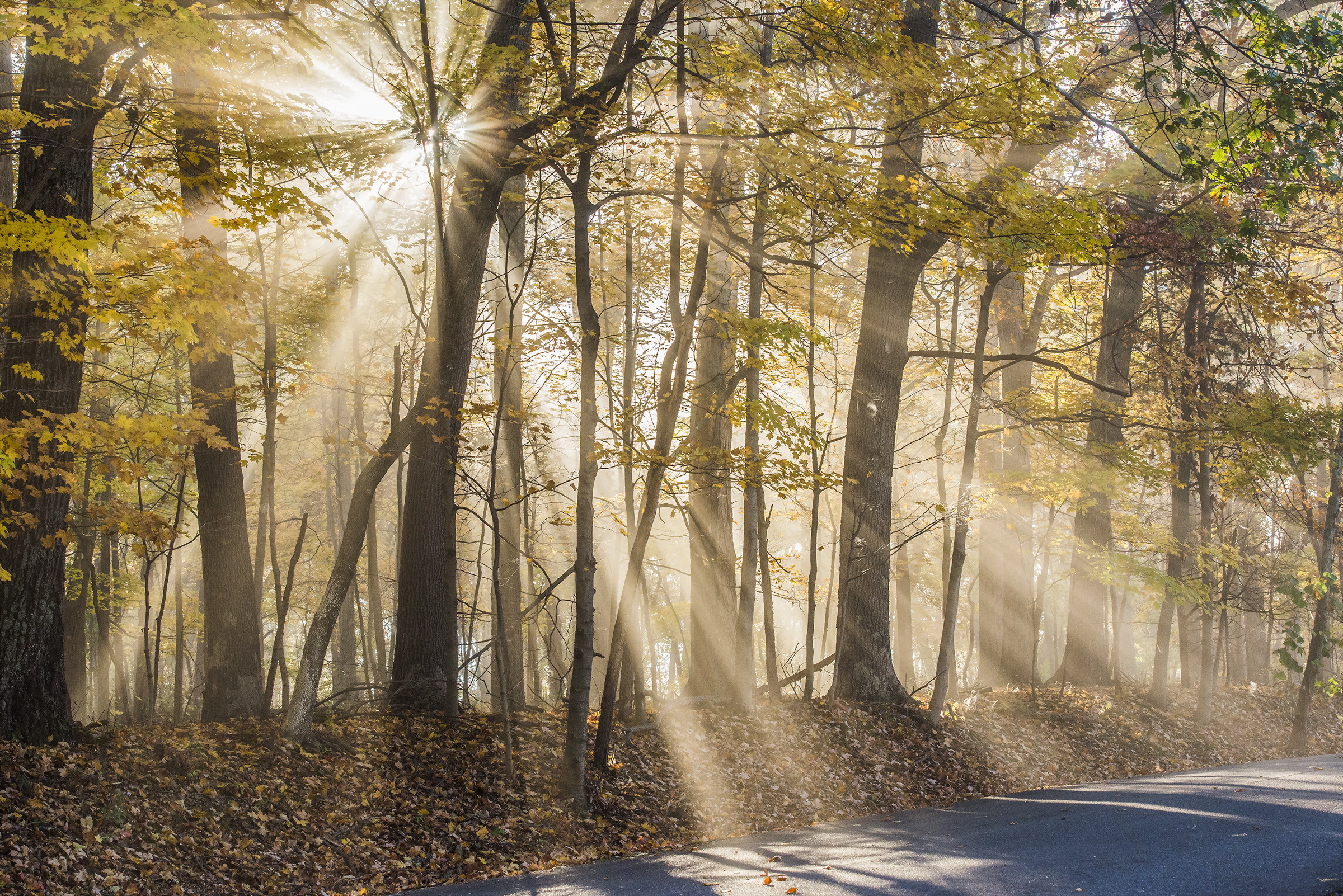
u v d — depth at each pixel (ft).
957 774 45.50
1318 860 24.62
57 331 29.09
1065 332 80.79
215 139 30.22
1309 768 47.44
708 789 38.27
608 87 34.22
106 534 28.73
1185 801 35.94
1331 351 65.72
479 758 35.73
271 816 28.71
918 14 44.86
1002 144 40.32
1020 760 49.42
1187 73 38.47
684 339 37.73
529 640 69.77
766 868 26.68
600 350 60.34
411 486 43.29
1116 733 56.75
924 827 33.47
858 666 52.31
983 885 22.65
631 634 43.34
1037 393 67.31
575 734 33.73
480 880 27.30
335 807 30.37
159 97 30.55
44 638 29.35
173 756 29.43
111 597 63.21
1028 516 71.77
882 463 53.72
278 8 30.68
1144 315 66.33
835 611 97.55
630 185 39.45
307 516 40.93
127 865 24.07
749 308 46.03
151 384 51.03
